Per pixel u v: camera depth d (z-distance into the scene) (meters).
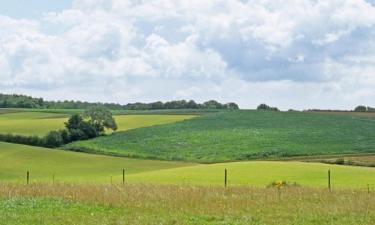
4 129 150.12
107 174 92.88
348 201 30.69
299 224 23.84
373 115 165.12
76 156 115.94
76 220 24.16
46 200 30.30
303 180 65.19
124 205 28.78
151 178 71.19
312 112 171.75
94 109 146.38
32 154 113.94
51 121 166.00
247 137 135.12
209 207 28.28
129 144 133.12
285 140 129.88
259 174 72.44
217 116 169.12
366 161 101.31
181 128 150.88
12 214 25.47
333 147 121.00
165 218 24.77
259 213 26.77
